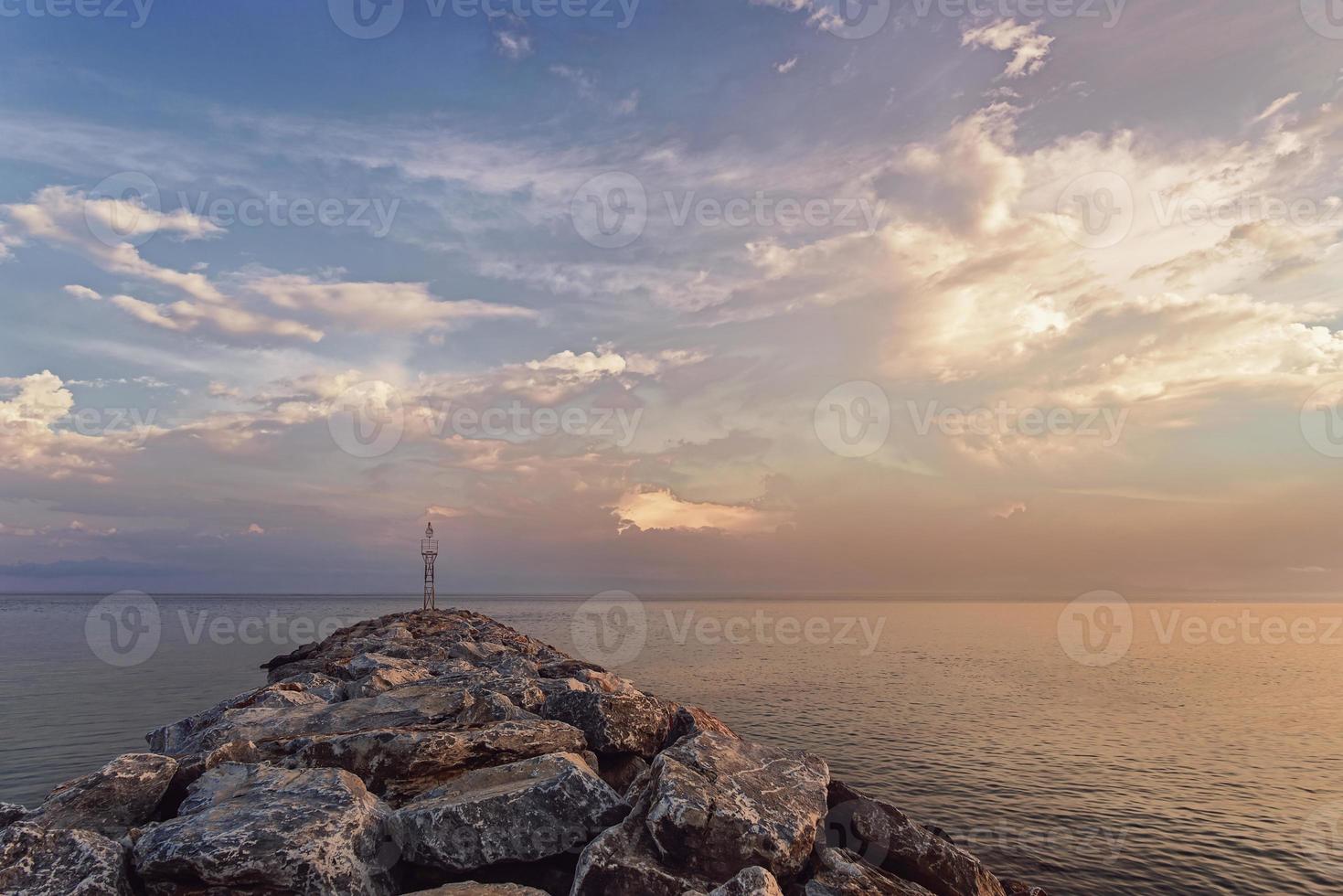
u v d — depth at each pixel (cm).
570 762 1088
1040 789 2834
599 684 2180
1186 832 2398
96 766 2430
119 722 3216
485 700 1403
